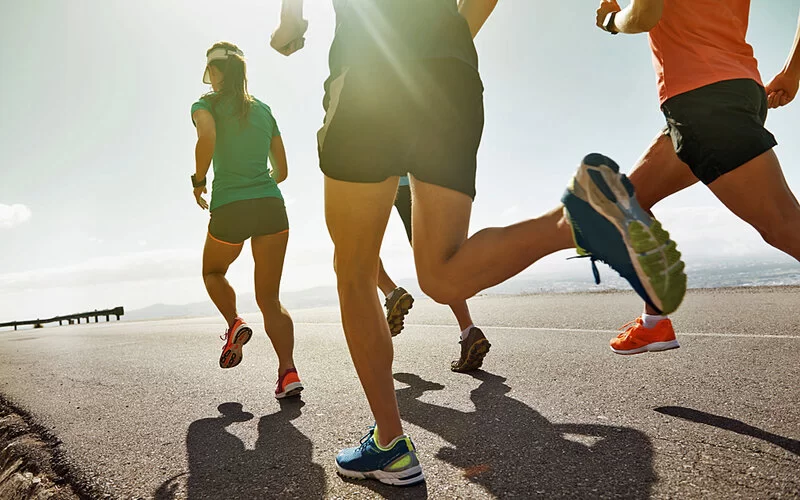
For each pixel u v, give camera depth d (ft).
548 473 5.40
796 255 6.32
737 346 10.80
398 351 13.79
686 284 4.36
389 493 5.28
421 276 5.47
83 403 10.58
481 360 10.62
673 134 6.94
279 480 5.88
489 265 4.89
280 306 10.18
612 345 8.80
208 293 10.52
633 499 4.68
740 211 6.54
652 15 6.55
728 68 6.52
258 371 12.79
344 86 5.21
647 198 7.92
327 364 12.89
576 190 4.39
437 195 5.29
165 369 13.89
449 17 5.51
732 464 5.24
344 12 5.53
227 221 10.06
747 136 6.24
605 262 4.42
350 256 5.44
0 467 7.86
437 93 5.23
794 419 6.36
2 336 43.86
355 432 7.38
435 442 6.66
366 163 5.09
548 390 8.68
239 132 10.43
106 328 37.50
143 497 5.78
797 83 7.68
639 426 6.57
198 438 7.70
